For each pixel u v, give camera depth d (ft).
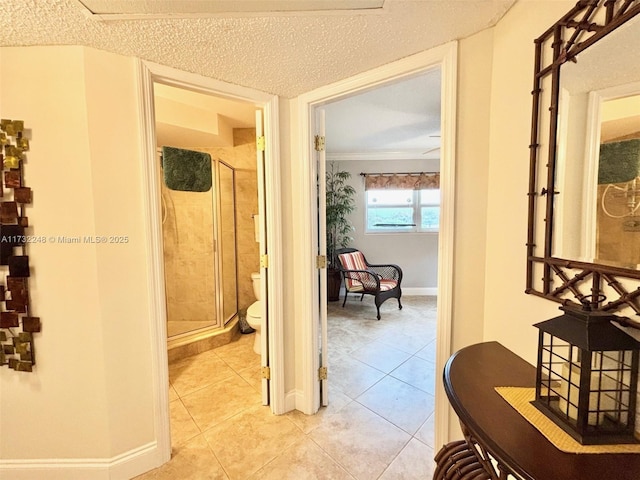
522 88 3.45
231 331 9.88
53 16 3.46
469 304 4.33
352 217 15.65
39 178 4.18
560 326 2.28
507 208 3.75
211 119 8.89
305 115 5.77
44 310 4.34
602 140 2.49
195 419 6.03
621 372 2.09
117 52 4.26
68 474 4.56
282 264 6.05
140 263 4.63
